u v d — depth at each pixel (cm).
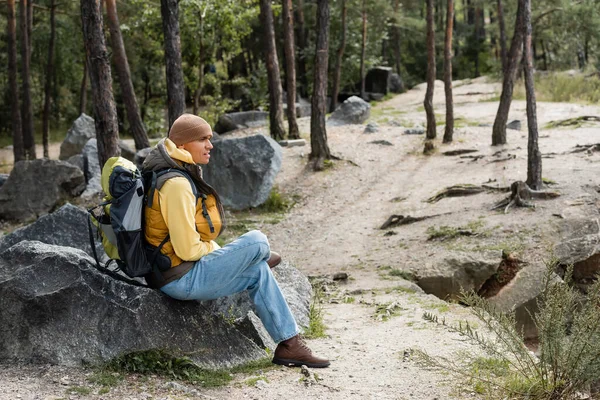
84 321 422
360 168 1680
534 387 417
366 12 3662
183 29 2333
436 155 1736
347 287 925
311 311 643
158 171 407
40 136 3372
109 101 1096
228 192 1496
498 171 1473
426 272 1003
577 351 407
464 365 477
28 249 448
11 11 2059
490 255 1011
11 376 396
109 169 404
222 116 2380
